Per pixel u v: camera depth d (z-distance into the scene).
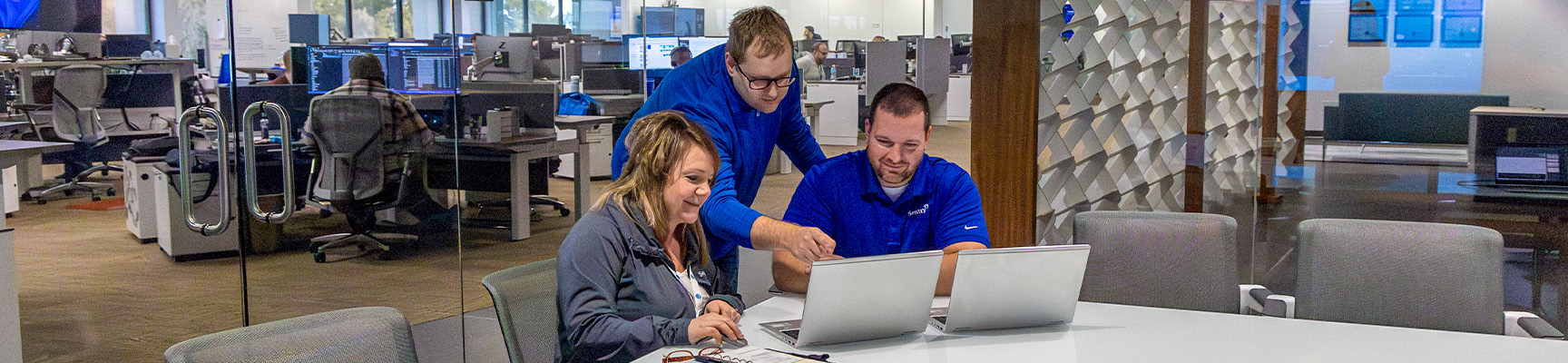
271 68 3.27
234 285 3.19
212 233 3.12
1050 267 1.78
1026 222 3.30
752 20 2.34
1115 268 2.40
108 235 2.92
